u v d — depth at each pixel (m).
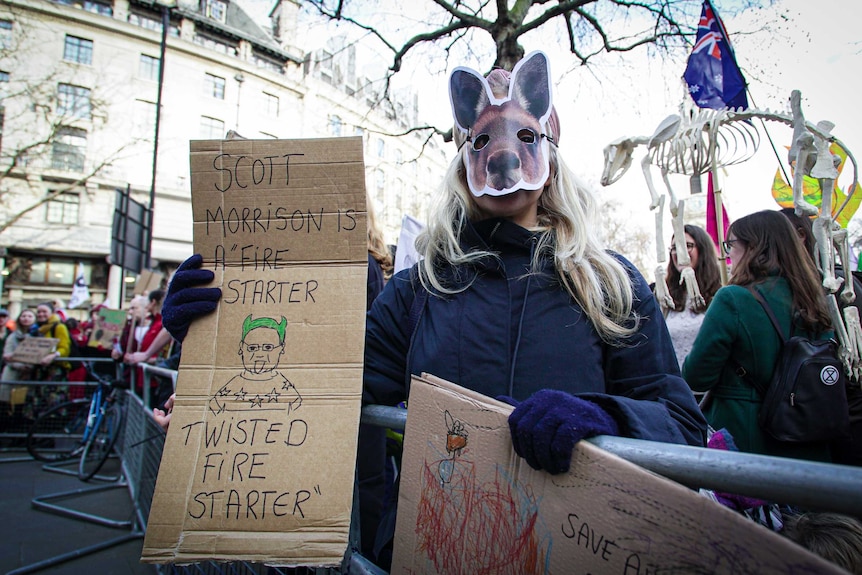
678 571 0.59
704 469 0.65
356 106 14.51
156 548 1.01
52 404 6.18
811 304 1.78
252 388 1.11
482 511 0.84
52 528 3.62
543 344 1.05
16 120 23.31
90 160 25.78
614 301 1.06
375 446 1.33
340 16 6.05
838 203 3.32
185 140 27.67
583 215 1.18
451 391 0.92
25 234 24.94
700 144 3.36
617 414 0.84
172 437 1.09
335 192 1.17
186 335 1.16
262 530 1.00
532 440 0.74
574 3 4.64
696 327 2.76
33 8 23.89
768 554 0.52
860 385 1.83
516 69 1.24
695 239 2.85
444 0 5.07
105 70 26.00
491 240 1.19
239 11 31.36
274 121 29.19
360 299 1.13
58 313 8.89
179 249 28.02
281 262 1.18
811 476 0.57
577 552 0.70
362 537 1.30
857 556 1.21
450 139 6.17
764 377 1.78
